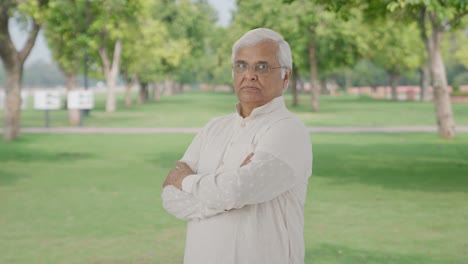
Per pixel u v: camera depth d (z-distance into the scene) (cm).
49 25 2577
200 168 268
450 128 2062
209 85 16725
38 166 1405
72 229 750
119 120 3278
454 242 679
